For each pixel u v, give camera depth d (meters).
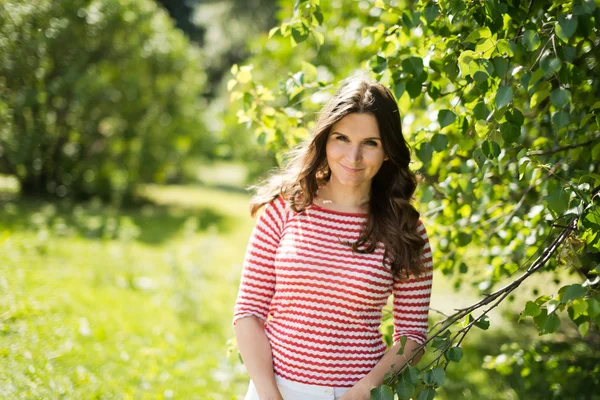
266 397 1.92
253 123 3.06
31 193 9.67
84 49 8.75
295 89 2.76
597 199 1.95
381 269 1.97
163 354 4.57
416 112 3.15
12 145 8.26
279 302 2.01
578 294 1.74
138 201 11.76
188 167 12.62
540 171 2.65
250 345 1.99
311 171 2.04
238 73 2.84
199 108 11.89
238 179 17.58
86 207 9.98
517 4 2.16
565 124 1.88
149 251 7.89
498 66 1.92
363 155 1.98
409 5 3.40
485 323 1.92
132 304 5.71
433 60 2.32
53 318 4.49
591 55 2.28
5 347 3.59
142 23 10.12
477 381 4.48
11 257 5.83
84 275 6.16
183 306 5.70
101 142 10.16
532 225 2.78
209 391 4.11
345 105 1.95
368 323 1.99
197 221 10.54
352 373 1.95
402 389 1.87
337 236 1.99
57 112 8.77
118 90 9.82
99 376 3.79
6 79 6.30
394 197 2.06
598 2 1.72
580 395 3.40
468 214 2.96
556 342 3.79
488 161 2.27
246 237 9.84
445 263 3.18
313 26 2.56
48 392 3.24
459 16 2.14
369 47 3.77
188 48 11.52
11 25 5.42
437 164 2.89
